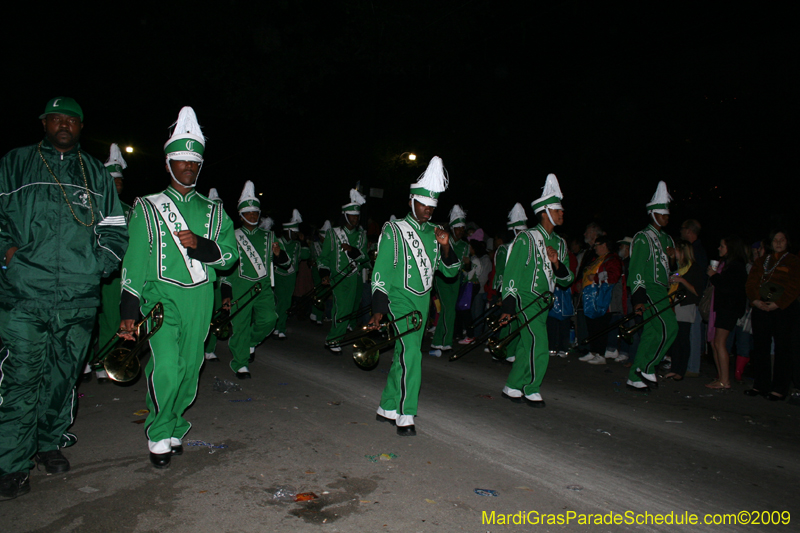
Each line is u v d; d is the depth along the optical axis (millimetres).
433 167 5078
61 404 3994
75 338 3893
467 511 3629
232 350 6988
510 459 4578
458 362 8648
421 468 4281
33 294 3613
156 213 4133
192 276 4219
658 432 5477
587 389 7137
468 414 5785
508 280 6020
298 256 10789
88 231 3793
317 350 9180
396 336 5000
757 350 6977
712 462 4730
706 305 8000
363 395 6340
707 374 8406
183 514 3439
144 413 5379
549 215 6215
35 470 4008
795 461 4820
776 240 6852
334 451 4535
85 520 3342
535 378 6137
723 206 13805
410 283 5027
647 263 6926
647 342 7008
